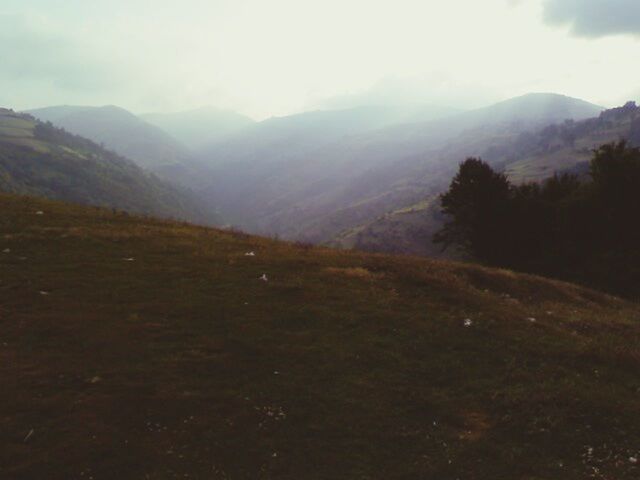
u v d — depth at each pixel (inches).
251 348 488.1
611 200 1504.7
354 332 553.6
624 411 433.4
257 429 364.5
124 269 685.9
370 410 404.5
